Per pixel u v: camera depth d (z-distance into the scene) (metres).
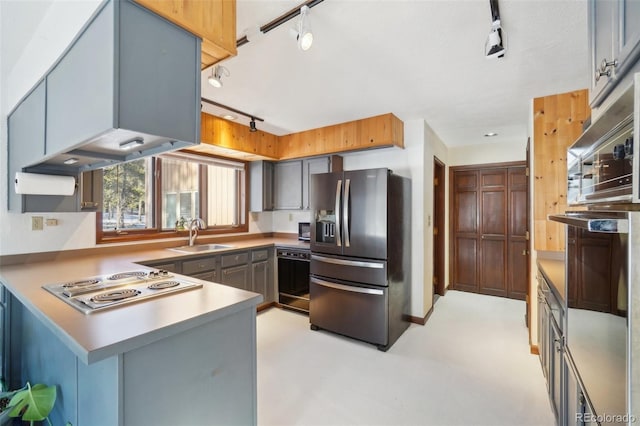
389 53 1.98
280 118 3.39
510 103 2.89
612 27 0.98
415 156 3.47
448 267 4.84
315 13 1.57
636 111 0.68
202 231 3.73
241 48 1.91
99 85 1.11
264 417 1.88
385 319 2.77
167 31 1.19
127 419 1.00
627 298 0.75
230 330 1.36
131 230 3.07
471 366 2.49
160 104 1.17
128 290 1.50
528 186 3.12
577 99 2.51
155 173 3.28
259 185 4.19
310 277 3.28
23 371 1.97
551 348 1.84
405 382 2.26
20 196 2.08
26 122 1.86
